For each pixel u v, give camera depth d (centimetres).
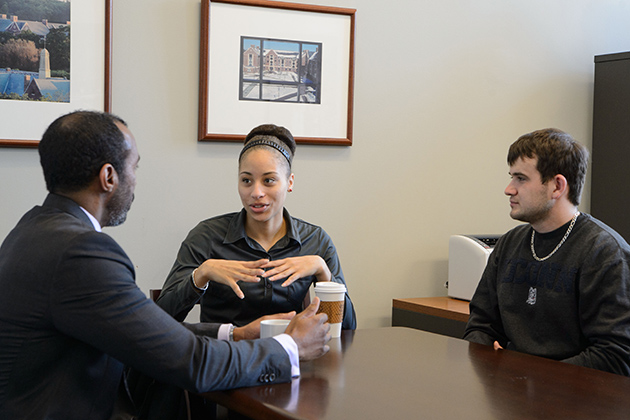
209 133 251
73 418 109
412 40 284
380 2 278
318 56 266
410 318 267
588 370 135
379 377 124
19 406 107
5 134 226
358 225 277
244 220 188
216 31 251
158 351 109
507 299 179
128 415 123
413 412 103
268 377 118
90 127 117
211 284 177
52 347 108
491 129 301
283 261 162
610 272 160
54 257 107
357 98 275
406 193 285
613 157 306
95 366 113
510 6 302
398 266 285
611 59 306
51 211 117
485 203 301
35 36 229
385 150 281
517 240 186
